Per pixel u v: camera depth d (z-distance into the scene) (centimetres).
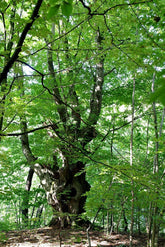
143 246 629
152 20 347
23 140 941
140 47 333
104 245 629
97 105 798
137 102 813
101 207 438
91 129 760
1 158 391
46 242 652
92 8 368
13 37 301
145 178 359
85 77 694
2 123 437
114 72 894
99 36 607
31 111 658
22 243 652
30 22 214
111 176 450
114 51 344
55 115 822
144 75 388
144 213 550
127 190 454
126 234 775
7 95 394
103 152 723
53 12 124
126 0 363
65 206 849
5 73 232
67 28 522
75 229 766
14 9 376
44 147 724
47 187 868
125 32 369
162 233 756
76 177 877
